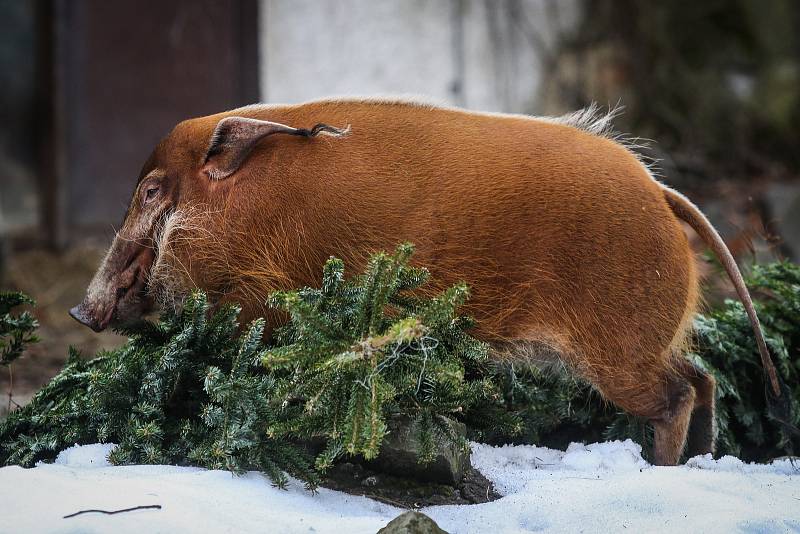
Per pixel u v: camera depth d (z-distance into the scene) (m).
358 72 19.03
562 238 7.24
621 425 8.22
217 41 20.50
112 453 6.85
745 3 22.41
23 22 20.19
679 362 7.84
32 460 7.14
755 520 5.99
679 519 6.05
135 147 20.81
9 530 5.39
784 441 8.17
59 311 15.73
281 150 7.59
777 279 9.46
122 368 7.11
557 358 7.58
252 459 6.57
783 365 8.53
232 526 5.61
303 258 7.44
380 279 6.57
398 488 6.85
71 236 20.44
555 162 7.36
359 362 6.34
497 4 19.59
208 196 7.65
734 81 21.86
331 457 6.38
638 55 21.16
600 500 6.36
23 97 20.27
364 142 7.53
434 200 7.32
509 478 7.06
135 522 5.49
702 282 9.23
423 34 19.19
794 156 21.33
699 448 7.90
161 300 7.85
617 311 7.27
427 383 6.84
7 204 20.09
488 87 19.56
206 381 6.77
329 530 5.66
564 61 20.42
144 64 20.69
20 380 11.05
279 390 6.49
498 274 7.29
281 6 19.02
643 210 7.32
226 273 7.61
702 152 21.17
